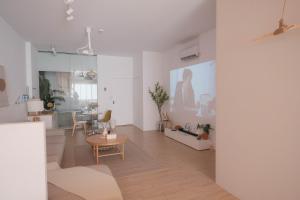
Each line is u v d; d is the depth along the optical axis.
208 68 4.39
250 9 2.13
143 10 3.19
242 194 2.30
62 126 6.69
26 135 1.32
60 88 6.62
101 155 3.78
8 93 3.60
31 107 4.41
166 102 6.42
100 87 7.12
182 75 5.44
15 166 1.31
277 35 1.85
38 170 1.36
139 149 4.39
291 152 1.76
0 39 3.31
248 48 2.16
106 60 7.18
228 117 2.48
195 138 4.47
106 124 6.65
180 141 4.96
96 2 2.89
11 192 1.31
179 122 5.68
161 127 6.32
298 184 1.71
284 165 1.82
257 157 2.10
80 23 3.75
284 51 1.80
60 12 3.23
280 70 1.83
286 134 1.79
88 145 4.77
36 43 5.19
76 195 1.78
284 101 1.80
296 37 1.70
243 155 2.28
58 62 6.54
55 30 4.14
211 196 2.44
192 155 3.98
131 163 3.56
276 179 1.90
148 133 6.09
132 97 7.68
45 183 1.38
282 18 1.71
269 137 1.96
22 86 4.58
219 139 2.66
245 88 2.22
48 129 4.51
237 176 2.37
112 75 7.30
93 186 1.94
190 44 5.02
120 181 2.85
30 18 3.47
